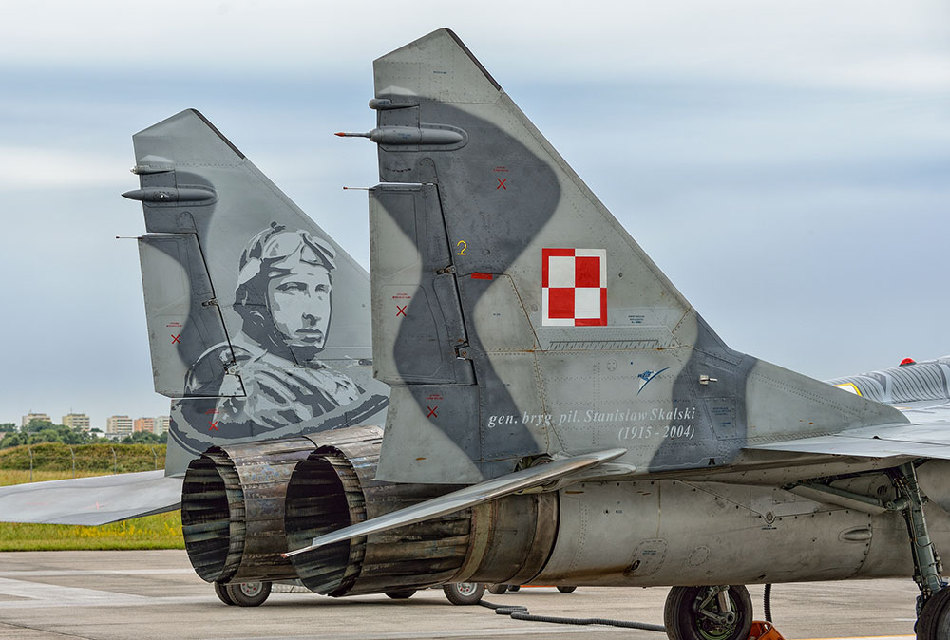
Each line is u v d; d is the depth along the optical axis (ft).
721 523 62.90
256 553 70.38
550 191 59.52
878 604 116.98
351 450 61.26
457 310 57.72
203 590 121.70
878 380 86.43
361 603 111.45
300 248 88.28
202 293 85.71
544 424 58.34
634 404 59.82
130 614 100.01
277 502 70.59
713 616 77.10
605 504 60.75
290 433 86.02
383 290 56.90
